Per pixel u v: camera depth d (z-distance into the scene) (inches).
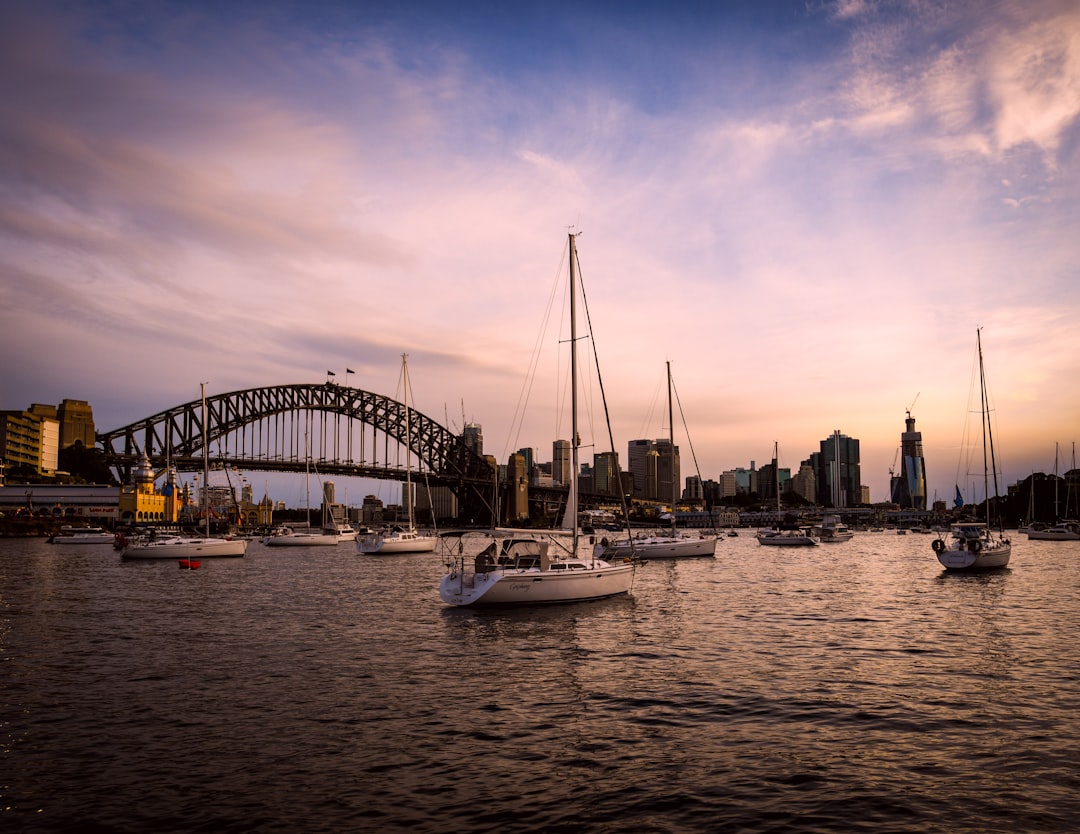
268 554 4377.5
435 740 709.3
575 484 1833.2
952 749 681.0
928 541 6579.7
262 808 557.0
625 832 519.5
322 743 700.7
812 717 778.8
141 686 914.7
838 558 3710.6
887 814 546.6
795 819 538.6
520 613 1540.4
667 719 775.1
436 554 4377.5
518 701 846.5
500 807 560.1
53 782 606.5
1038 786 594.6
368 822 534.0
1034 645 1167.0
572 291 1913.1
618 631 1317.7
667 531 3880.4
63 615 1547.7
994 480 2960.1
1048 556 3708.2
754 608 1621.6
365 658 1086.4
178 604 1745.8
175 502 7849.4
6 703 836.6
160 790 590.6
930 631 1304.1
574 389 1862.7
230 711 805.2
